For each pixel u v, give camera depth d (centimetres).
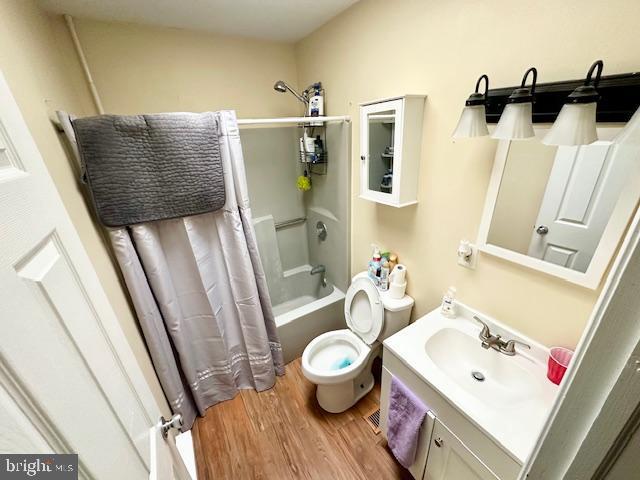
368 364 180
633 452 35
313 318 211
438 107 122
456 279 136
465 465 101
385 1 132
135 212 125
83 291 58
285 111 223
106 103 161
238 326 180
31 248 41
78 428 41
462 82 111
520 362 111
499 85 100
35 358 35
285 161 239
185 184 132
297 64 213
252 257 166
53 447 35
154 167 124
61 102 116
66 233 56
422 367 111
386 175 144
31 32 103
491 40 98
